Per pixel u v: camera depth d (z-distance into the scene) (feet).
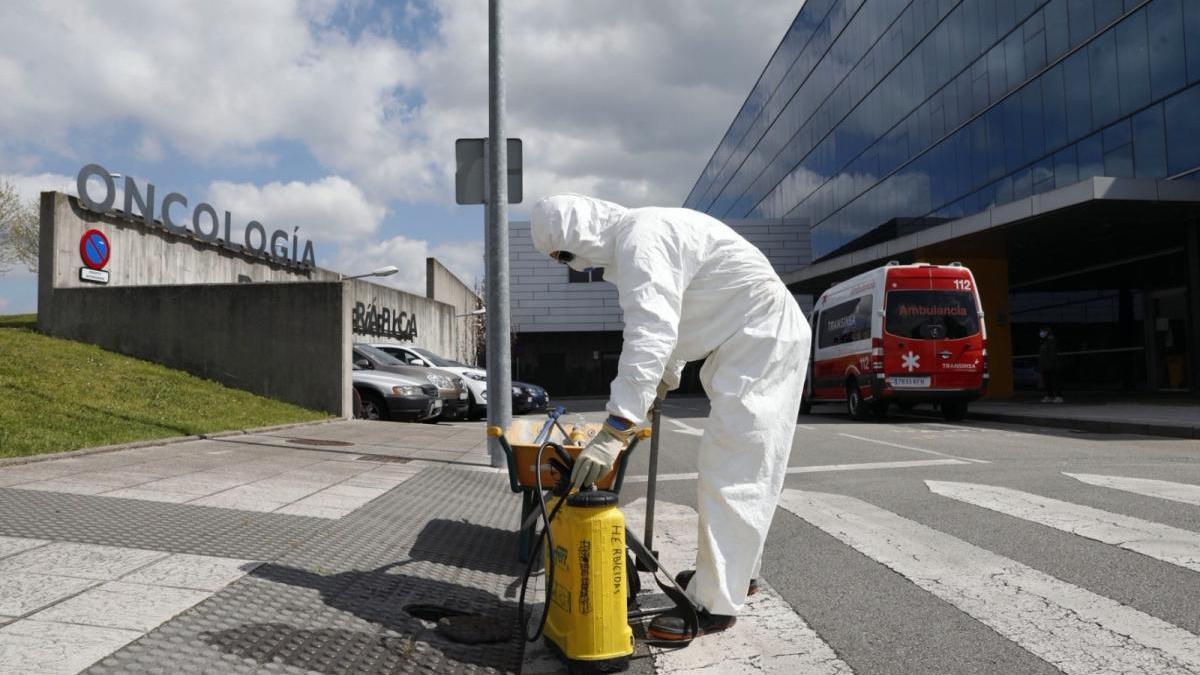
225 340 47.70
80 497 16.67
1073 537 15.53
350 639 10.02
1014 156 73.31
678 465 30.58
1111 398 66.08
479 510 20.31
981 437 38.50
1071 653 10.00
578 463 9.64
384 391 48.21
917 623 11.30
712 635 11.15
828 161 120.26
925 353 50.08
